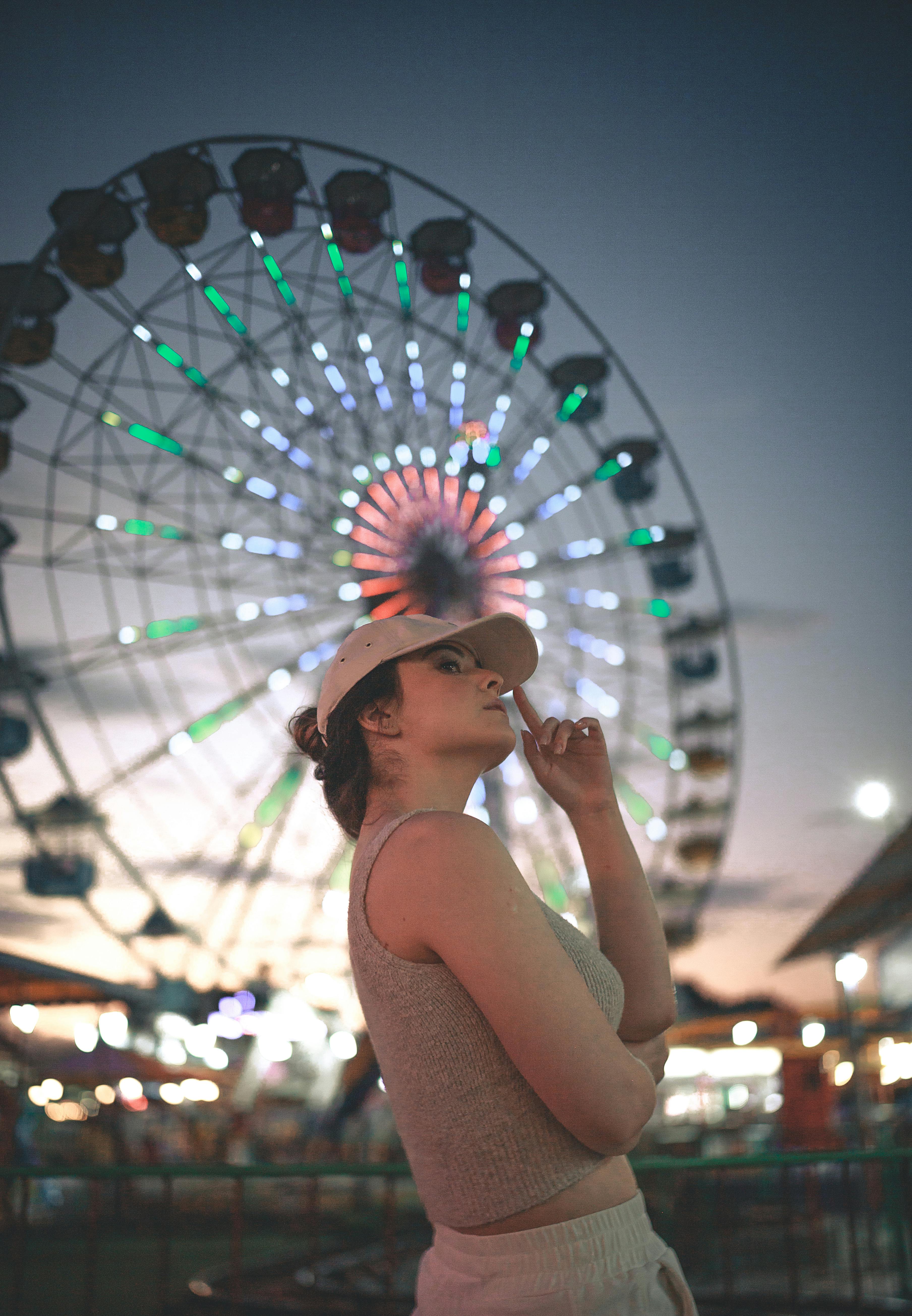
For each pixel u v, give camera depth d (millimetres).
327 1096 18906
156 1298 8648
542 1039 1093
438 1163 1202
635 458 20391
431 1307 1220
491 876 1157
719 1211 4613
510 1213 1171
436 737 1401
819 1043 16984
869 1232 7664
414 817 1256
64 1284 9789
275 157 15938
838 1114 16125
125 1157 16547
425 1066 1182
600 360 19531
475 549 17750
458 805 1430
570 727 1676
